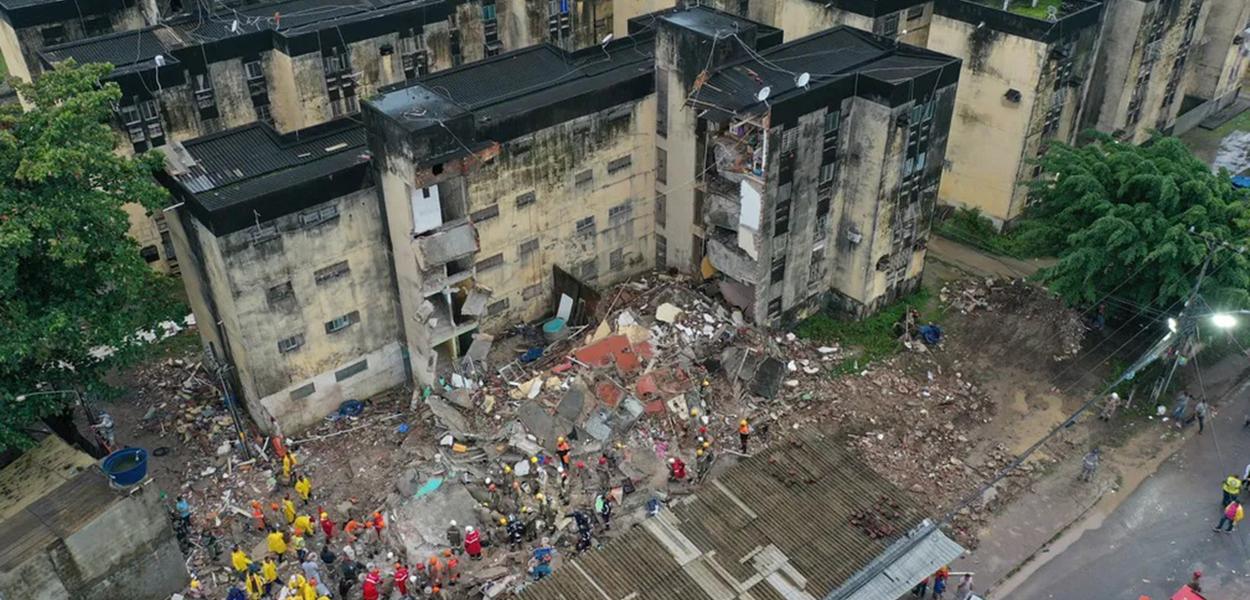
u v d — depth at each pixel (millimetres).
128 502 30781
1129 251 40031
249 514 35469
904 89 38719
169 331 44594
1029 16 47219
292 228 35219
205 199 34219
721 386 40375
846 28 44875
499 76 44438
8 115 31453
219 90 48188
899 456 38562
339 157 37469
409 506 34531
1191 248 38531
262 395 37688
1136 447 39688
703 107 39188
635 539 32312
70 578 30234
